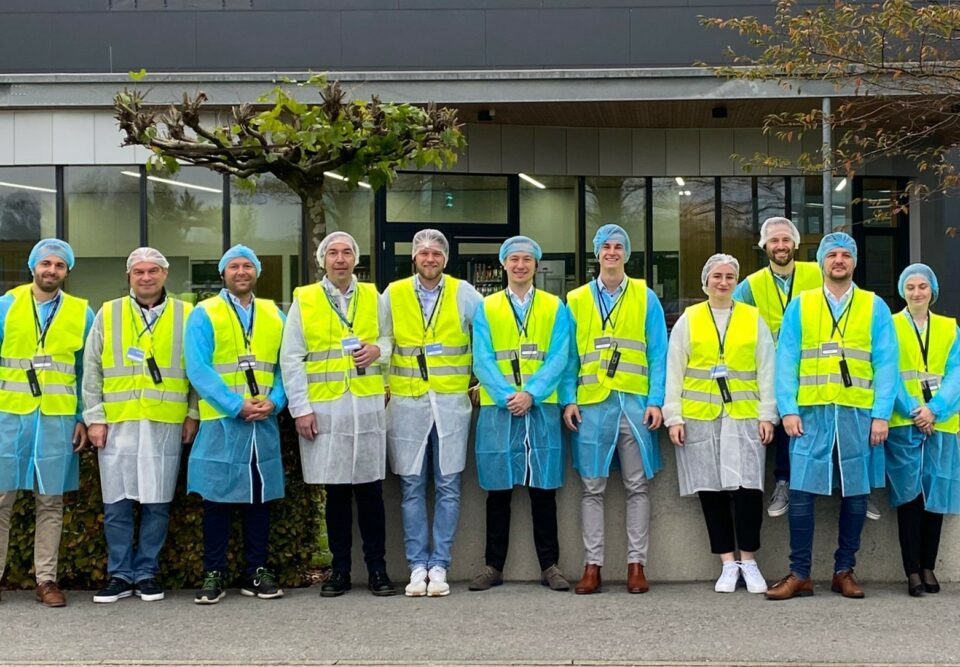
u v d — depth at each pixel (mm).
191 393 6199
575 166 15203
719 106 13508
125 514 6125
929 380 6152
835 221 15477
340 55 14719
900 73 9172
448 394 6215
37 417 6008
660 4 14672
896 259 15938
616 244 6227
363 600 6094
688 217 15445
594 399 6188
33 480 6000
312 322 6074
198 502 6402
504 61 14758
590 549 6242
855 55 9617
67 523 6375
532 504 6375
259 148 7043
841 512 6133
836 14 9938
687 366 6219
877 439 5863
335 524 6234
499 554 6383
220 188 14281
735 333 6133
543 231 15242
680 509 6582
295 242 14352
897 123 12977
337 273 6102
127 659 5000
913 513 6164
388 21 14711
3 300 6105
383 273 14617
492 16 14734
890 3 9133
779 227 6676
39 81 13508
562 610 5816
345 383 6047
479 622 5574
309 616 5727
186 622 5625
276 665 4910
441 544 6219
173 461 6102
